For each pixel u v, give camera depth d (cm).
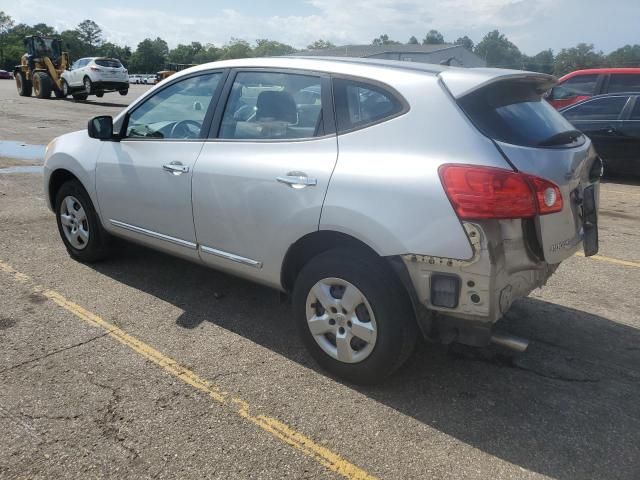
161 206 400
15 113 1830
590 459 266
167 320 398
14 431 274
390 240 280
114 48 13000
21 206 693
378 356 301
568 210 291
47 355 344
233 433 277
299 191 314
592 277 511
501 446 274
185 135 393
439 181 269
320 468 256
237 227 353
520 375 339
